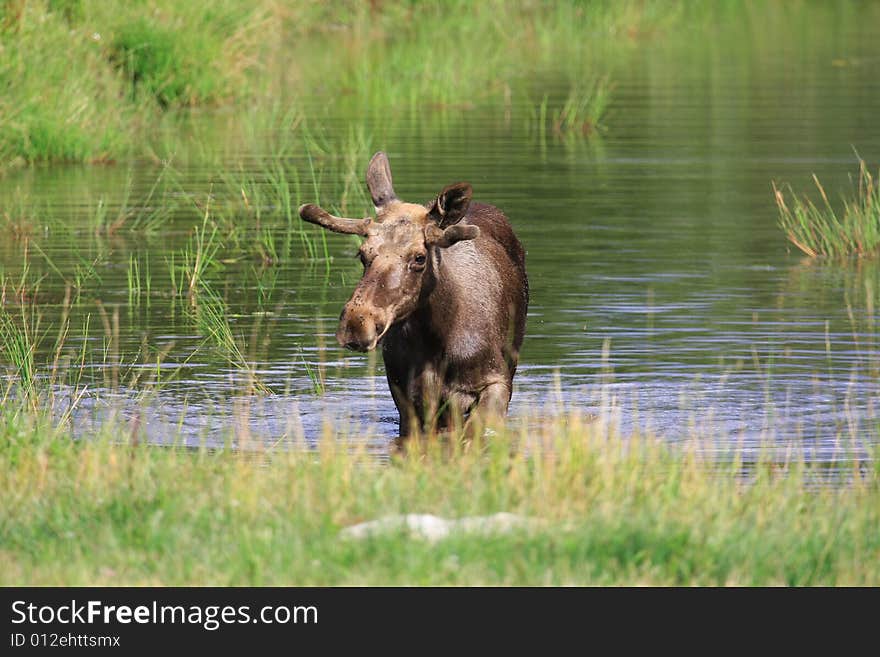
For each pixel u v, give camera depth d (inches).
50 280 2054.6
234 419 1428.4
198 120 3486.7
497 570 915.4
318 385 1557.6
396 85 3873.0
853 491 1119.6
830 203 2474.2
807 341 1711.4
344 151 3011.8
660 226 2347.4
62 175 2851.9
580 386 1540.4
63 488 1084.5
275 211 2516.0
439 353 1357.0
